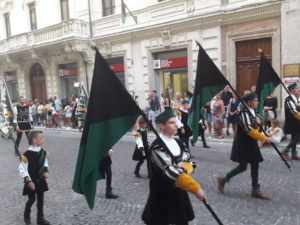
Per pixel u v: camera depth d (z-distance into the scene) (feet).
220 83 14.07
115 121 8.66
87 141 8.45
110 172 16.30
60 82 61.98
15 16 70.69
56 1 59.62
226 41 37.93
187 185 7.67
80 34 53.01
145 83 47.60
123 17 46.44
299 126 20.97
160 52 45.73
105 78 8.60
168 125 8.39
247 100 14.69
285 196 15.10
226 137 31.86
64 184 19.27
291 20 31.68
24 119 30.27
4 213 14.97
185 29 41.29
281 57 33.55
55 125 52.01
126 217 13.75
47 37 57.77
